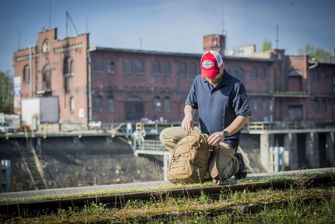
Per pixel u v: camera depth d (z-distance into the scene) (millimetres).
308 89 65938
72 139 42375
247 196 7020
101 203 6078
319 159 58312
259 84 62656
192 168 7461
